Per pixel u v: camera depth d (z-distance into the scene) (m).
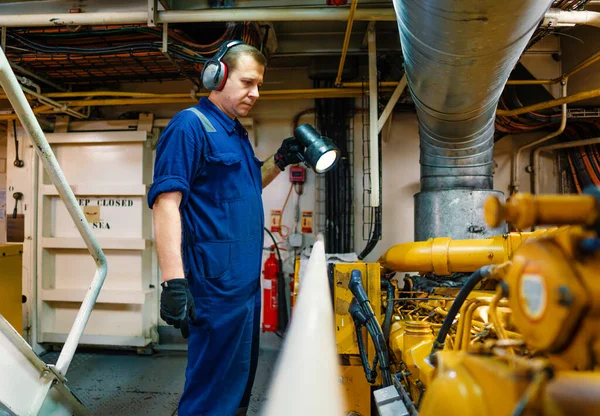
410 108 3.28
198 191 1.35
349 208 3.29
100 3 2.38
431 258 2.01
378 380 1.82
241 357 1.37
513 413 0.38
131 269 3.38
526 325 0.48
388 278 2.40
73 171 3.45
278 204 3.45
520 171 3.34
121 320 3.33
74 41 2.61
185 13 2.24
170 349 3.40
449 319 0.92
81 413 1.58
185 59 2.48
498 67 1.40
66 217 3.48
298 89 3.19
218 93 1.47
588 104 3.00
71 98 3.31
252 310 1.42
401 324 1.74
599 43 2.79
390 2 2.27
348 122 3.37
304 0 2.39
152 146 3.48
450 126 2.01
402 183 3.40
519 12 1.06
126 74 3.06
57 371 1.38
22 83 2.75
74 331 1.49
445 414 0.50
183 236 1.36
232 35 2.41
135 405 2.45
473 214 2.33
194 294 1.33
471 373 0.50
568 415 0.36
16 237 3.43
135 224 3.40
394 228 3.38
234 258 1.36
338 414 1.90
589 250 0.42
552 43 3.23
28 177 3.41
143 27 2.42
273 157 1.80
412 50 1.45
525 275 0.48
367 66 3.35
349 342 1.90
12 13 2.45
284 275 3.37
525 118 2.93
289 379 2.24
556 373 0.40
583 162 3.12
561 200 0.44
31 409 1.29
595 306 0.40
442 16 1.10
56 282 3.47
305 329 2.11
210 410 1.31
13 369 1.26
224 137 1.41
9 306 2.68
